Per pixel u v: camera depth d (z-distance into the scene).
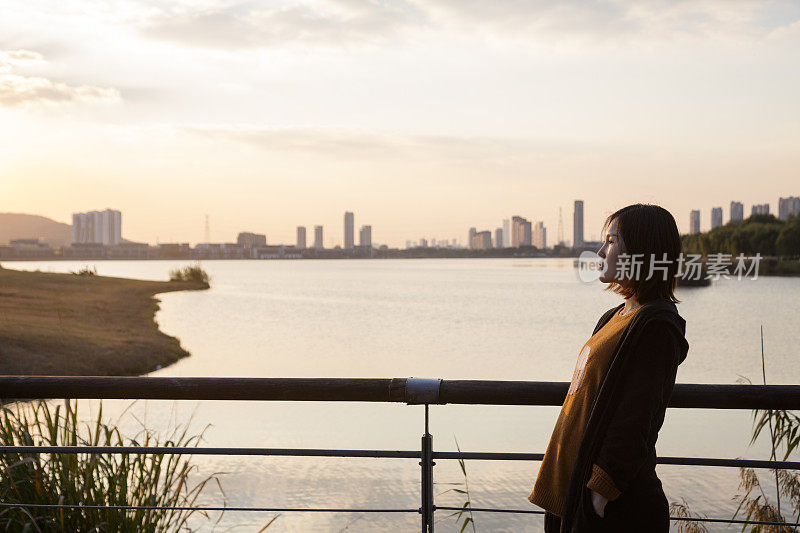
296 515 7.48
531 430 13.33
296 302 65.06
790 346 32.75
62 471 2.81
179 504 3.16
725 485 7.91
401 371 24.86
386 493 8.55
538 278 147.12
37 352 21.45
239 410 14.72
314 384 2.23
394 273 183.25
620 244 1.82
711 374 24.44
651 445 1.71
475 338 36.28
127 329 31.98
